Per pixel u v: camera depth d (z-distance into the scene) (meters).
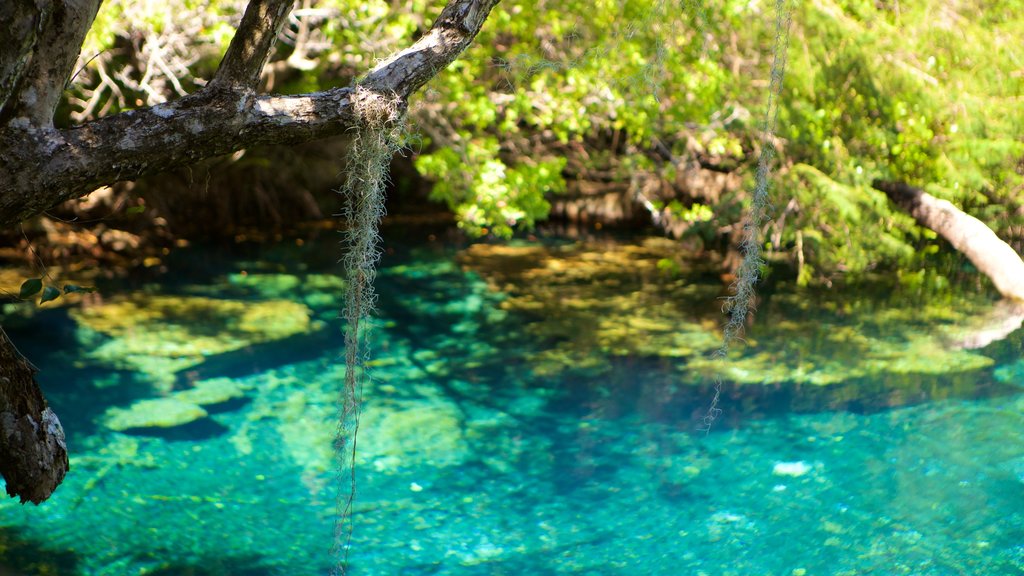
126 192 11.01
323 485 5.44
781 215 9.49
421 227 13.12
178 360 7.28
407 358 7.61
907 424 6.28
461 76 8.03
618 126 8.85
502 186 7.85
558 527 5.05
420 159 7.98
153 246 10.92
